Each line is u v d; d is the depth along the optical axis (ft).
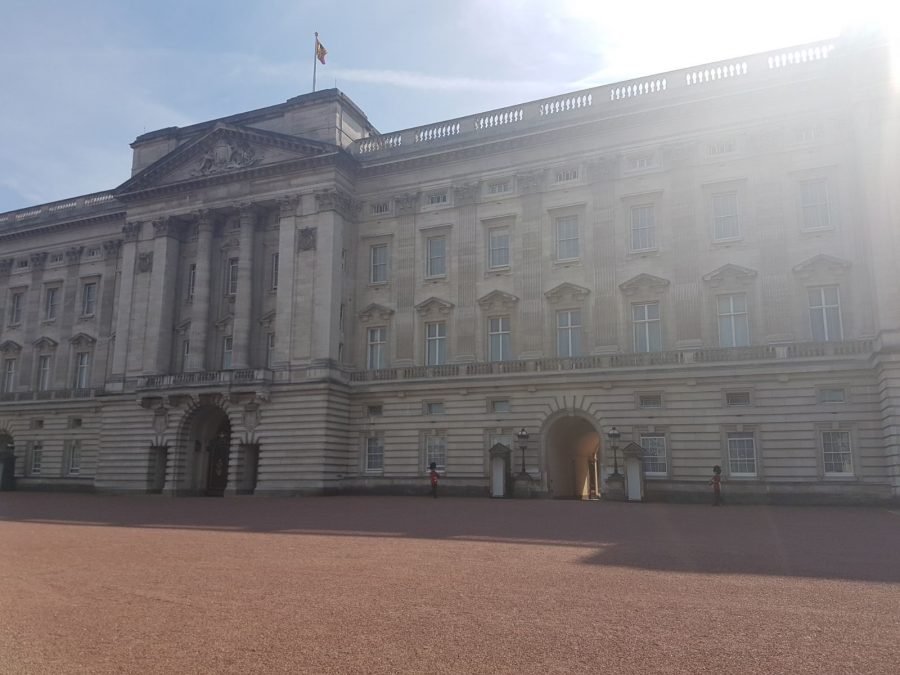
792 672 26.32
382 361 153.89
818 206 122.21
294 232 156.46
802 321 119.44
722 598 38.70
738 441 120.16
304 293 152.66
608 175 137.49
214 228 169.99
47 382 195.72
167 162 172.65
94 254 196.13
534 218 143.02
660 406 125.90
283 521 88.02
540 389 134.92
